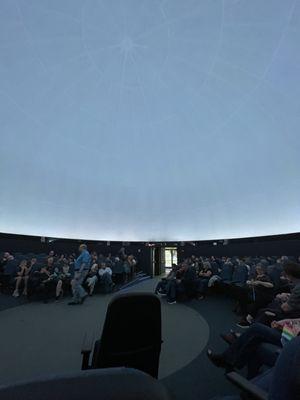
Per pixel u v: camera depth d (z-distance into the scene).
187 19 10.09
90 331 4.95
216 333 4.96
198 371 3.33
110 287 9.58
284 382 1.18
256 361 2.83
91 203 15.40
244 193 13.34
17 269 8.78
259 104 11.14
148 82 12.80
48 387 0.47
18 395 0.43
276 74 10.03
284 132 10.92
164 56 11.59
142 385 0.53
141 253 16.36
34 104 11.66
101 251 15.58
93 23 10.27
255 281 5.46
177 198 15.98
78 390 0.48
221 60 10.88
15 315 5.98
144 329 2.21
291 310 3.29
